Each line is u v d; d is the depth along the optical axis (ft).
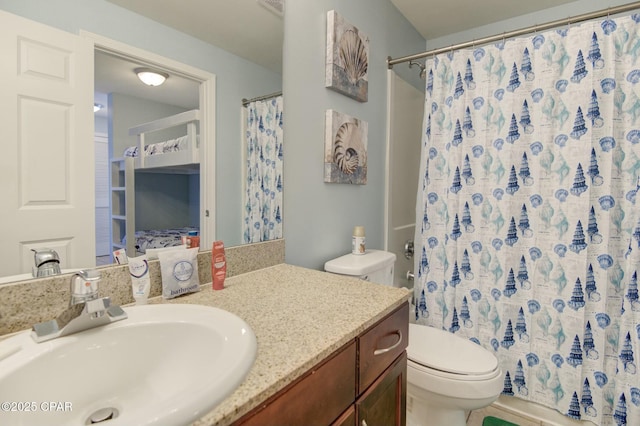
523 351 5.43
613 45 4.76
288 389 1.89
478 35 7.97
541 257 5.27
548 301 5.23
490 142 5.63
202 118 3.50
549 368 5.23
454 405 4.18
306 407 2.03
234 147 3.84
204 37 3.48
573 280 5.01
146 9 2.99
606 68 4.80
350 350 2.43
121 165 2.85
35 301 2.34
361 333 2.55
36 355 1.86
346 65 5.23
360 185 6.01
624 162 4.80
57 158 2.46
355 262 4.88
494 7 7.11
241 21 3.81
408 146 7.85
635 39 4.70
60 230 2.49
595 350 4.91
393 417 3.13
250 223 4.04
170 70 3.21
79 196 2.59
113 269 2.73
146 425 1.30
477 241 5.75
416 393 4.41
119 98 2.82
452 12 7.32
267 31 4.09
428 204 6.26
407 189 7.93
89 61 2.62
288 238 4.47
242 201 3.94
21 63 2.26
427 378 4.20
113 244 2.80
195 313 2.45
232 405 1.56
